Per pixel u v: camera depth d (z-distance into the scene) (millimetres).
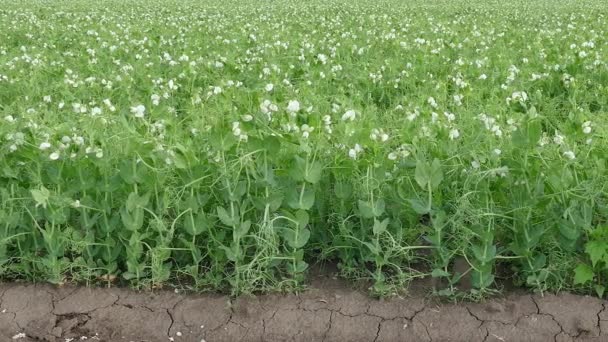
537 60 4703
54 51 5324
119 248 2201
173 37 6148
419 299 2088
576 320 1979
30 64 4660
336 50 5191
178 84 4035
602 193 2258
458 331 1970
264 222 2023
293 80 4273
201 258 2160
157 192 2248
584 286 2098
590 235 2111
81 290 2141
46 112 3010
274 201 2125
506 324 1983
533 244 2088
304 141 2303
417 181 2115
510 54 5035
